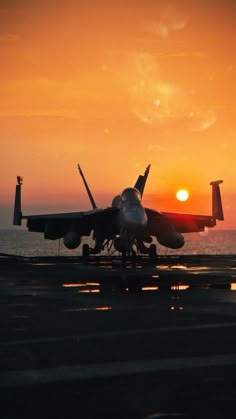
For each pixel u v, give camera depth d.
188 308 34.06
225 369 19.33
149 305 35.38
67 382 17.81
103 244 88.88
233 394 16.45
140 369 19.38
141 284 48.81
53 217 88.12
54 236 94.00
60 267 71.75
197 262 83.88
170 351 22.14
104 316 31.05
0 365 19.97
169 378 18.22
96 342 23.94
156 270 66.06
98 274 59.69
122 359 20.80
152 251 89.19
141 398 16.12
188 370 19.22
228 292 42.53
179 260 90.19
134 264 75.88
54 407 15.40
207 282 50.31
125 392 16.72
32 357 21.17
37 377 18.39
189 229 97.44
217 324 28.27
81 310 33.34
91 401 15.89
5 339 24.62
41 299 38.62
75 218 87.00
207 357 21.11
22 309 33.84
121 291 43.50
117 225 81.00
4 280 52.97
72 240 85.81
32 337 25.05
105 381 17.91
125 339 24.55
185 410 15.12
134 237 80.00
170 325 28.03
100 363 20.20
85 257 87.50
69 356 21.31
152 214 85.81
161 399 16.03
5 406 15.50
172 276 56.97
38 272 62.84
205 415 14.74
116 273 60.97
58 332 26.20
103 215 83.12
